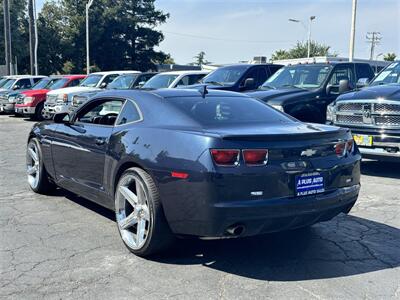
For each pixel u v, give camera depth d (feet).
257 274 13.76
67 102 53.98
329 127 16.14
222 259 14.87
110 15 184.44
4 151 35.91
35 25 111.14
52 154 20.74
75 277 13.41
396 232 17.54
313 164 14.15
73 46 176.65
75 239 16.46
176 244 16.01
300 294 12.48
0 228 17.54
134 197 15.19
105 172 16.81
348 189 15.16
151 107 16.12
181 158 13.65
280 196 13.47
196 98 16.93
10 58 109.40
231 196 12.99
